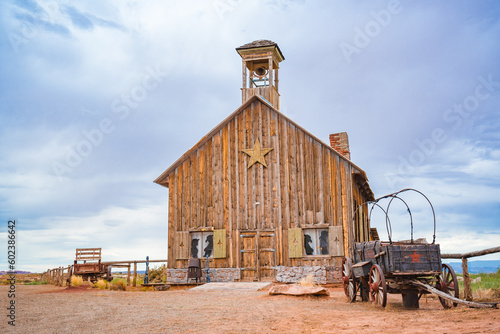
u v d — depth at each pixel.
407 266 9.88
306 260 20.22
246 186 21.61
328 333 6.66
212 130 22.28
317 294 13.27
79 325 8.03
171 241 21.88
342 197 20.44
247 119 22.25
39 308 10.60
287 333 6.89
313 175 20.94
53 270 24.92
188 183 22.28
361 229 22.22
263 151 21.64
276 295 13.60
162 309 10.31
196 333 7.06
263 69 26.56
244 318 8.62
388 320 7.75
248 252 20.95
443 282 9.92
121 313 9.62
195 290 16.61
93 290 17.06
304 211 20.70
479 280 18.28
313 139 21.23
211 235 21.67
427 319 7.55
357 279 12.02
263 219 21.09
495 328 5.99
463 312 8.05
